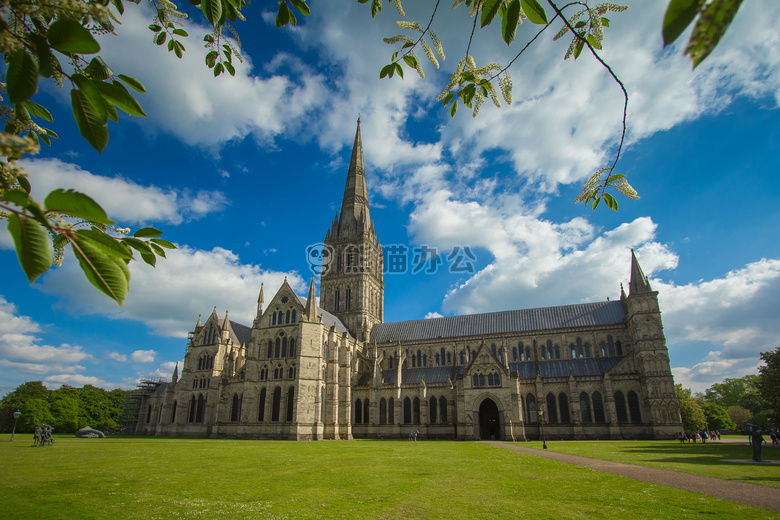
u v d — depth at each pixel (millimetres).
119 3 6984
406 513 19562
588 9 6555
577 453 50031
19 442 67000
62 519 18516
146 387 137125
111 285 4648
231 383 96375
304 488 25844
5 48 5090
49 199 4238
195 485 26656
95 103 5480
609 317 103062
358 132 148375
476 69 8008
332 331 98938
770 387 77250
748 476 29344
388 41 7758
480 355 90625
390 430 97500
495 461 41344
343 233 133375
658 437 82938
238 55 9219
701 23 2482
